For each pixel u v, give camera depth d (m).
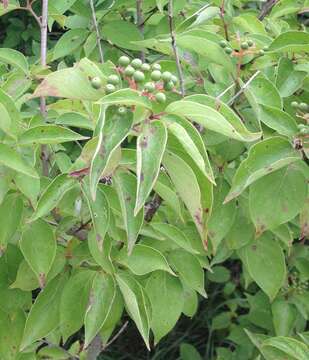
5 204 0.62
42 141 0.59
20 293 0.70
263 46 0.72
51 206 0.58
